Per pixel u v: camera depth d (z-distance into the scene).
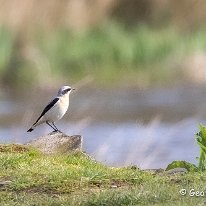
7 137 20.06
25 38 29.50
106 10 31.73
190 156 17.88
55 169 11.37
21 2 29.84
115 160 16.95
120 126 21.86
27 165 11.58
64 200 10.05
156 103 25.22
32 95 27.06
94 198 9.99
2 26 29.33
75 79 28.48
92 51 29.66
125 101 25.58
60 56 29.27
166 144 19.09
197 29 31.50
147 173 11.51
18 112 24.38
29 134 20.50
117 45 29.86
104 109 24.38
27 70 28.39
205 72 28.39
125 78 28.44
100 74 28.75
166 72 28.69
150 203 9.77
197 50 29.84
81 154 12.77
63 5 30.75
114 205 9.84
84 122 21.91
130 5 32.12
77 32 30.34
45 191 10.64
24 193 10.54
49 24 30.27
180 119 22.75
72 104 25.00
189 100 25.45
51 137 13.25
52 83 28.14
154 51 29.81
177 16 32.06
